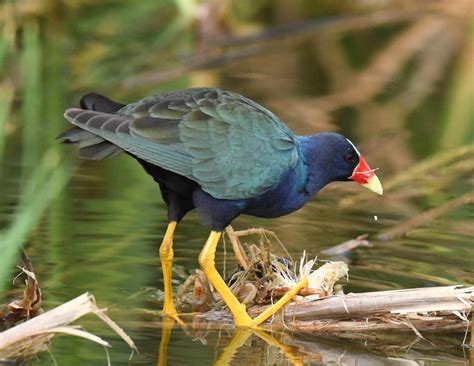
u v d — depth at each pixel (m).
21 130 15.25
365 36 20.36
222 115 9.88
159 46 19.23
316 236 12.05
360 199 13.68
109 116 9.52
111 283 10.24
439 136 16.25
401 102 17.62
